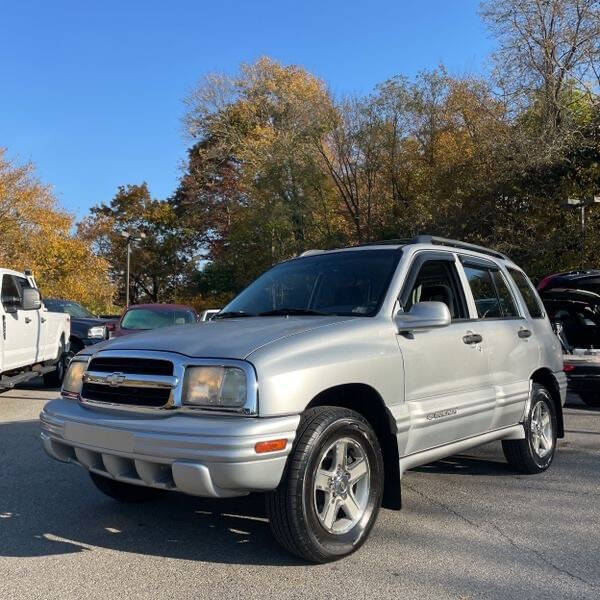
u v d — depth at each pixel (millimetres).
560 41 24484
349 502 4207
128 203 55531
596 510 5203
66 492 5734
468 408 5109
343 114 33125
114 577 3932
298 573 3965
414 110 30125
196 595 3682
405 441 4551
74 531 4746
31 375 11055
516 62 25094
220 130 43375
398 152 31484
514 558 4215
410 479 6160
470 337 5297
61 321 12914
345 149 33125
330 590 3732
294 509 3832
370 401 4465
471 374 5250
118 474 4082
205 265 51469
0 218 33656
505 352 5734
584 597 3662
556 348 6676
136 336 4578
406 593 3697
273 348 3980
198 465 3672
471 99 28094
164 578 3912
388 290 4836
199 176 50875
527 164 23391
